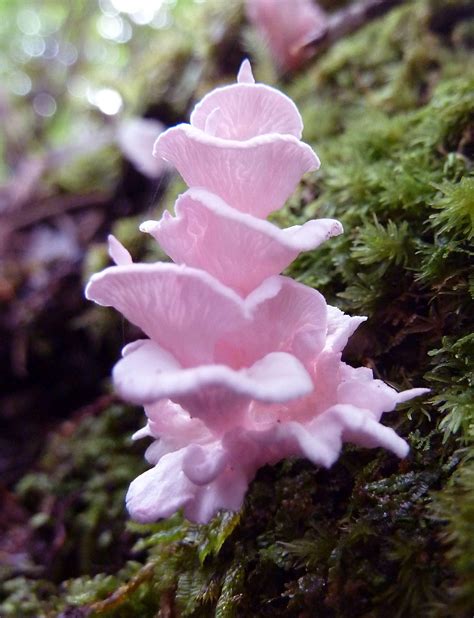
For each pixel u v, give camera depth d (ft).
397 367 0.55
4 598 0.68
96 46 1.99
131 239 1.00
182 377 0.39
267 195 0.46
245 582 0.50
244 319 0.41
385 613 0.44
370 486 0.48
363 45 0.96
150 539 0.56
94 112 1.51
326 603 0.46
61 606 0.62
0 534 0.80
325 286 0.62
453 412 0.48
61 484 0.81
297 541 0.49
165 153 0.46
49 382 1.10
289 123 0.46
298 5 1.02
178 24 1.34
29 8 2.11
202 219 0.44
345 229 0.63
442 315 0.54
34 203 1.36
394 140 0.70
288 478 0.54
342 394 0.45
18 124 1.90
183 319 0.42
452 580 0.43
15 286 1.16
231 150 0.43
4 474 0.97
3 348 1.11
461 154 0.63
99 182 1.35
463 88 0.66
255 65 1.13
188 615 0.52
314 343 0.45
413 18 0.93
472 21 0.91
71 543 0.74
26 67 2.01
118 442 0.82
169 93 1.24
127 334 0.89
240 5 1.15
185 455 0.43
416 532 0.45
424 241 0.59
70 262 1.16
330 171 0.70
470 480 0.44
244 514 0.54
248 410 0.45
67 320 1.09
